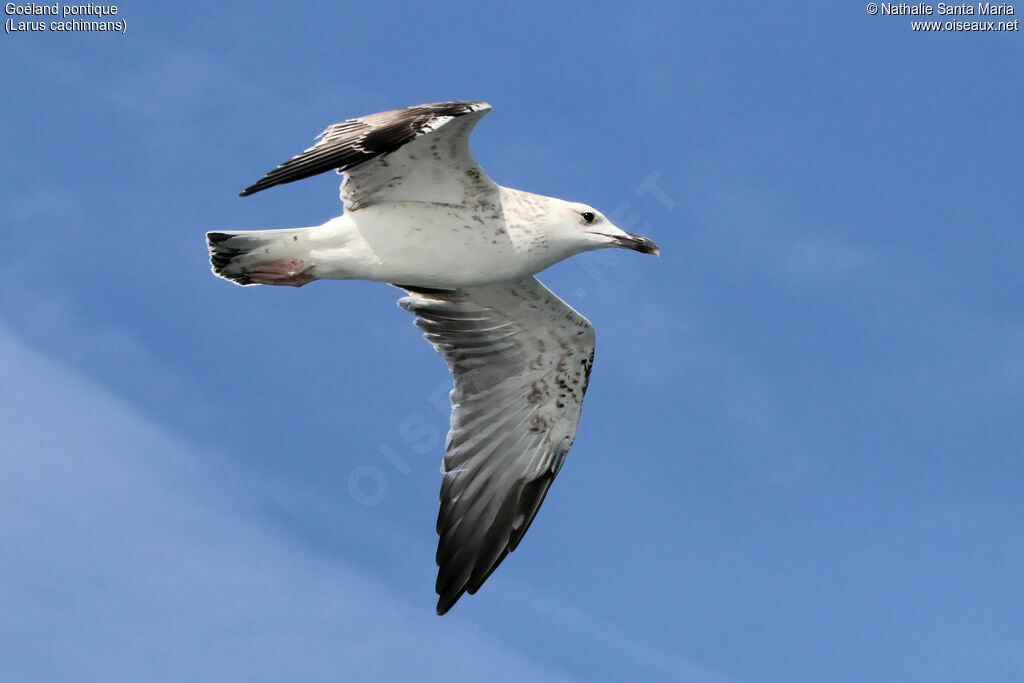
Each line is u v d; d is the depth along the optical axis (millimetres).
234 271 12578
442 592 14242
